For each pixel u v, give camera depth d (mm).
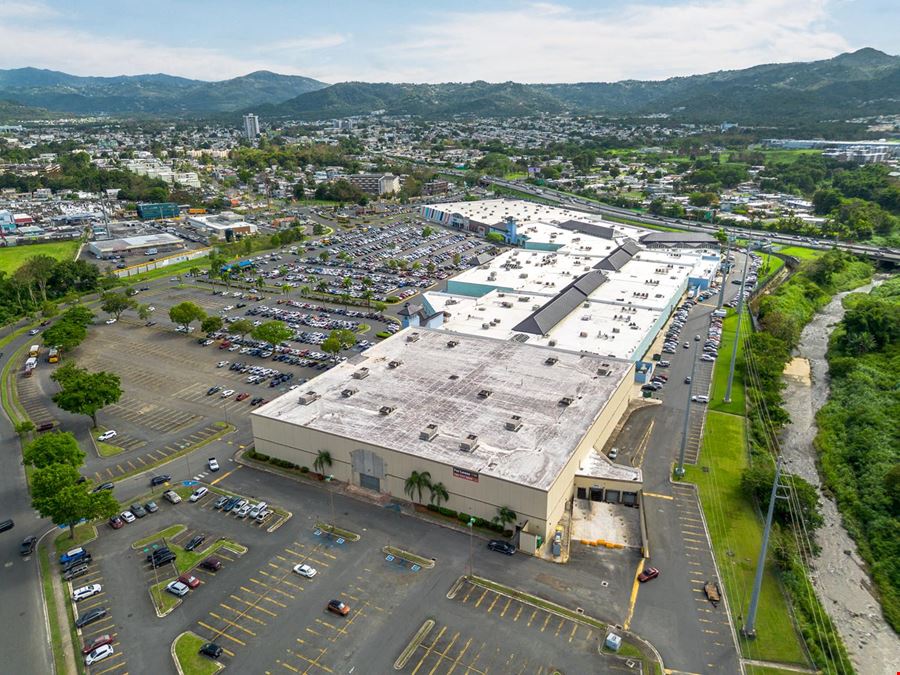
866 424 140000
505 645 78188
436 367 139875
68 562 93875
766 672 74750
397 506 106875
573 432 111125
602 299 199000
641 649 77500
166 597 87125
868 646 85125
